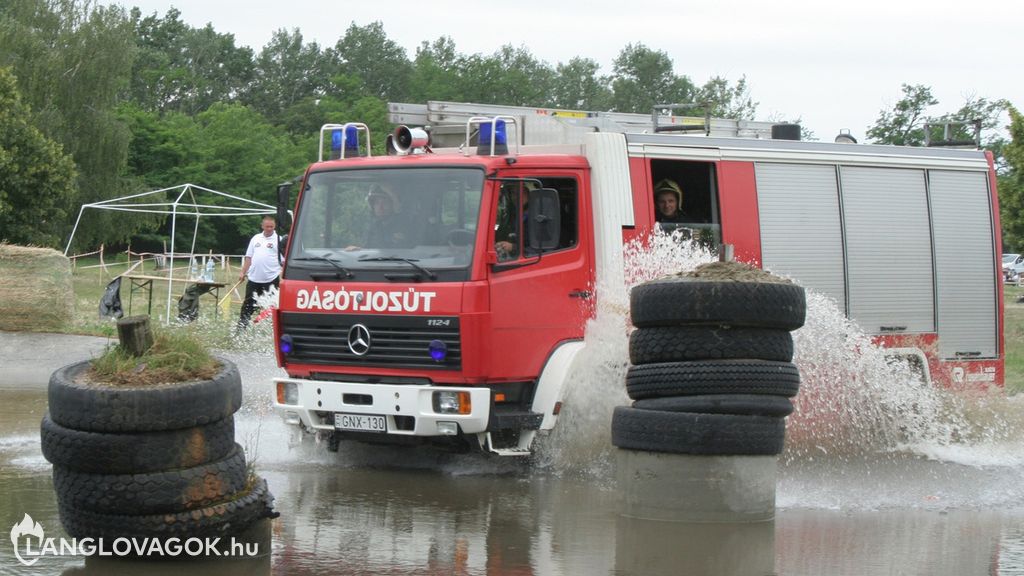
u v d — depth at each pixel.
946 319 13.57
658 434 8.18
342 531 7.76
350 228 10.37
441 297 9.70
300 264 10.45
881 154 13.17
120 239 66.88
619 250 10.73
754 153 12.10
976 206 13.99
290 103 138.38
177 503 6.58
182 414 6.55
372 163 10.39
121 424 6.43
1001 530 8.26
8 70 46.00
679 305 8.25
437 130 13.35
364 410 9.94
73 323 20.47
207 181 87.00
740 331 8.27
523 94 125.31
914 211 13.38
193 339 7.09
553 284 10.26
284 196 11.20
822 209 12.58
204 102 131.62
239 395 6.96
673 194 11.48
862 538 7.86
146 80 125.00
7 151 43.88
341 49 143.38
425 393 9.70
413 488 9.43
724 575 6.78
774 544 7.60
